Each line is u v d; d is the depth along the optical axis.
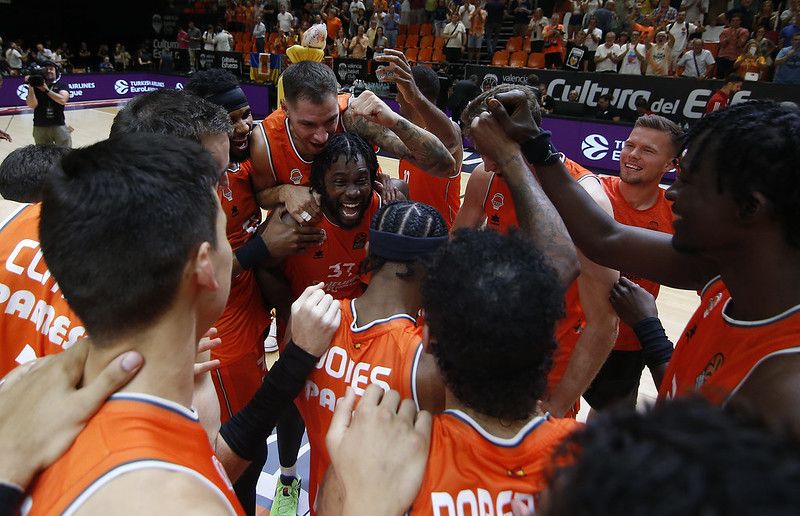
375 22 12.93
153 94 1.47
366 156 1.89
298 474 2.45
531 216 1.21
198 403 1.08
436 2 12.49
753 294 0.98
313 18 13.57
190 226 0.70
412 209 1.22
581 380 1.61
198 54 15.12
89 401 0.67
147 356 0.70
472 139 1.31
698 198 0.96
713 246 0.98
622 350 2.41
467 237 0.88
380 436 0.83
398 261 1.19
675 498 0.35
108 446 0.62
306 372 1.13
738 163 0.89
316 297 1.16
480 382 0.81
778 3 9.65
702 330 1.17
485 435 0.83
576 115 9.29
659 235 1.34
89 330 0.70
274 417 1.14
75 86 13.91
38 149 1.58
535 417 0.86
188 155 0.74
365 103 1.89
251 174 2.15
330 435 0.87
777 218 0.89
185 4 18.14
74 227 0.66
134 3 19.77
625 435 0.41
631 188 2.50
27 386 0.71
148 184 0.68
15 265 1.21
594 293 1.58
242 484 1.79
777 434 0.41
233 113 2.00
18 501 0.64
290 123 2.06
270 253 1.82
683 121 8.46
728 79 7.93
